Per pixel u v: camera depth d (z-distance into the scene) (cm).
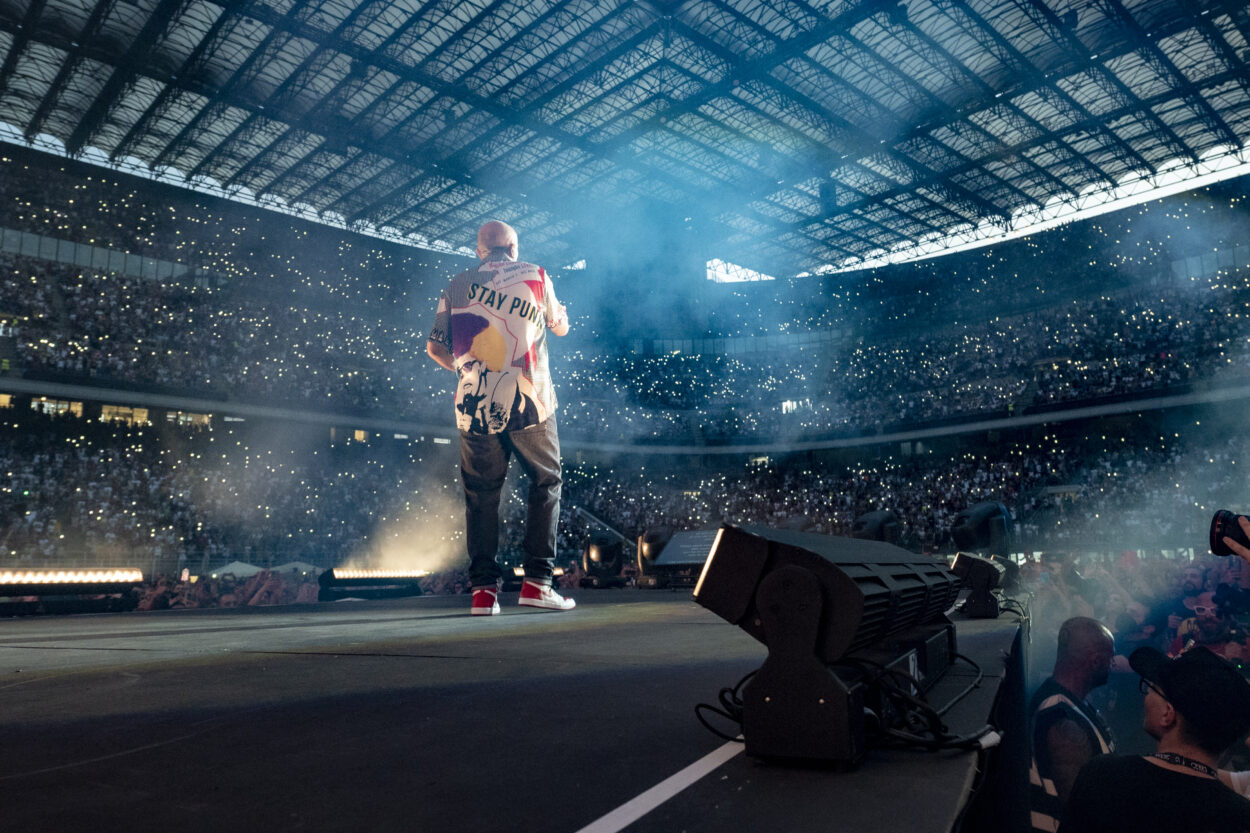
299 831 79
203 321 3006
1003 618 390
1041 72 2238
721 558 117
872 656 136
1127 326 3219
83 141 2627
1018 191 3141
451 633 317
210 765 105
